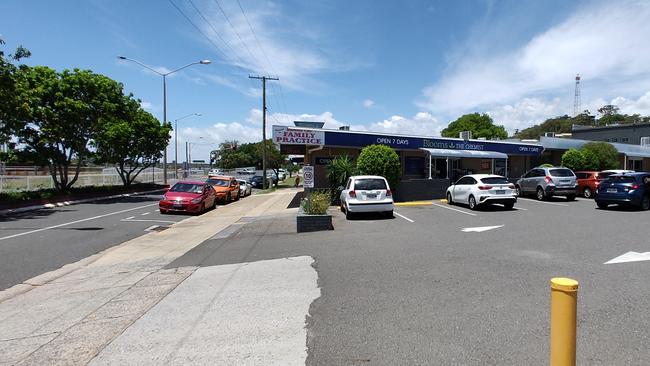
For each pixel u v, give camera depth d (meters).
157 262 8.59
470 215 15.20
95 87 24.70
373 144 22.30
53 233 12.62
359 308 5.15
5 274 7.69
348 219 14.53
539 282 6.11
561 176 20.77
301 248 9.27
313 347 4.09
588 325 4.46
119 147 29.83
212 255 9.02
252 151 101.81
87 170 41.75
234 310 5.21
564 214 15.09
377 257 8.04
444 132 65.62
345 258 8.02
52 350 4.19
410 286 6.02
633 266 7.00
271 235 11.55
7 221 15.59
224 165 101.00
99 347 4.22
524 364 3.64
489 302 5.25
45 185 28.53
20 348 4.28
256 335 4.41
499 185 16.81
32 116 20.64
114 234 12.50
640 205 16.11
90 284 6.91
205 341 4.29
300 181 48.47
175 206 18.17
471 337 4.23
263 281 6.54
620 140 54.19
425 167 27.55
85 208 21.16
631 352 3.84
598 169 30.23
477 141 28.28
